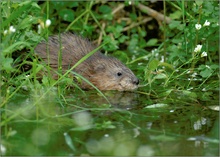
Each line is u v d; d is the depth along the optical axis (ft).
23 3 32.86
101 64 38.24
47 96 33.63
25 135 27.76
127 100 34.50
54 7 46.37
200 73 37.35
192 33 40.29
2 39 31.83
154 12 49.21
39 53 38.78
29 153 25.50
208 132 28.17
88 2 48.49
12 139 27.20
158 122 29.81
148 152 25.54
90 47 40.83
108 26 48.03
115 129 28.63
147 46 48.57
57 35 41.09
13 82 33.76
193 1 43.19
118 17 50.03
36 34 36.09
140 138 27.32
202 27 39.81
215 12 40.19
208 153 25.38
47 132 28.22
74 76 36.99
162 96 35.14
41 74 37.45
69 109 31.99
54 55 38.86
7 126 29.01
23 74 33.71
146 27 50.52
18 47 33.71
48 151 25.72
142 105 33.24
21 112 29.63
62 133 28.07
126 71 37.86
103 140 27.07
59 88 33.22
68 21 47.78
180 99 34.42
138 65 42.60
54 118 30.32
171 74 36.81
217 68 40.47
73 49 39.73
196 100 34.14
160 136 27.53
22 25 32.63
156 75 38.11
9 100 32.86
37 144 26.61
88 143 26.68
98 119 30.35
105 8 48.47
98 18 48.55
